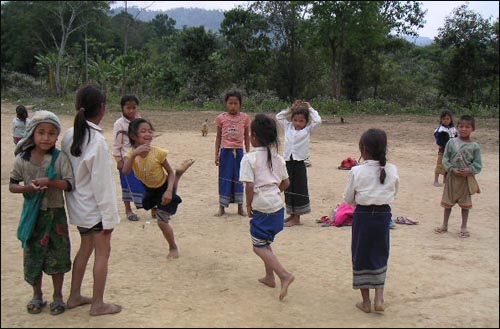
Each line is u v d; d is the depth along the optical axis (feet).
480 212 24.91
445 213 21.01
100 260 12.75
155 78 113.70
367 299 13.30
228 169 22.80
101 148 12.28
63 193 13.94
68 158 12.52
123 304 13.51
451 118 30.40
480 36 90.53
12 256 17.42
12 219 22.15
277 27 106.42
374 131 13.62
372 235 13.15
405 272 16.22
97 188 12.26
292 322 12.60
